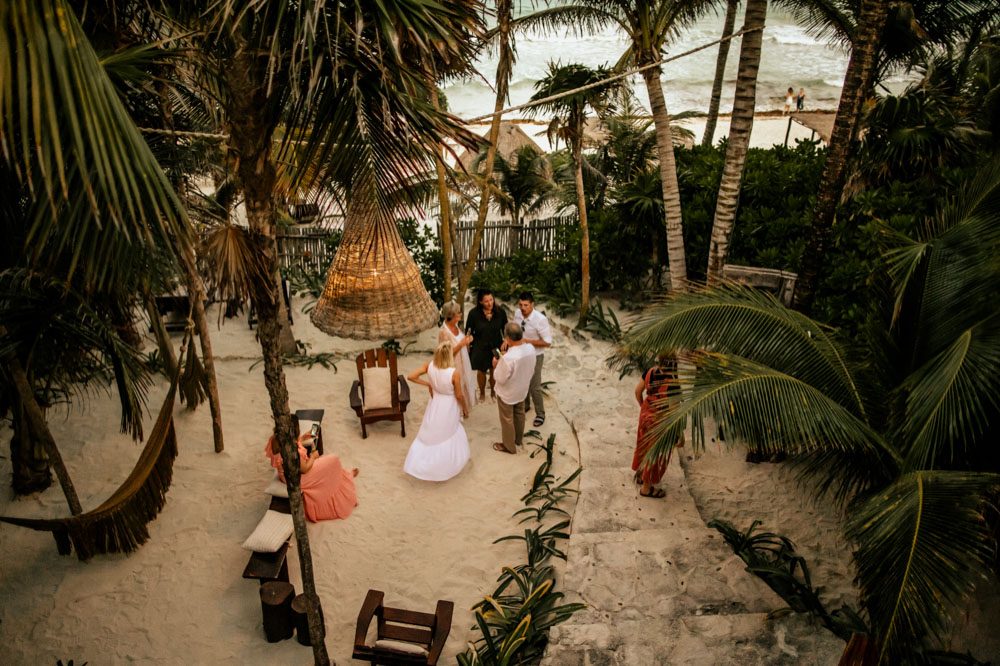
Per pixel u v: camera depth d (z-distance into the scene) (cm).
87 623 599
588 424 878
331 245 1334
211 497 757
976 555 383
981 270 496
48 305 544
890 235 603
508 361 767
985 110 1167
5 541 686
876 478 515
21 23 267
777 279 895
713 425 870
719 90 1702
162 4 464
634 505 723
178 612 613
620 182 1535
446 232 1007
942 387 448
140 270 403
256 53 341
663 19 898
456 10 385
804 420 470
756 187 1107
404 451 846
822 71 4634
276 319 437
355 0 320
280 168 440
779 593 605
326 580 651
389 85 351
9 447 823
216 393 800
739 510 726
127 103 391
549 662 539
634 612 586
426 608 619
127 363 625
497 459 825
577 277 1244
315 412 825
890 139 995
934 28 1106
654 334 571
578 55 5269
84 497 746
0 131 262
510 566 664
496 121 946
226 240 399
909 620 383
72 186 316
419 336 1112
